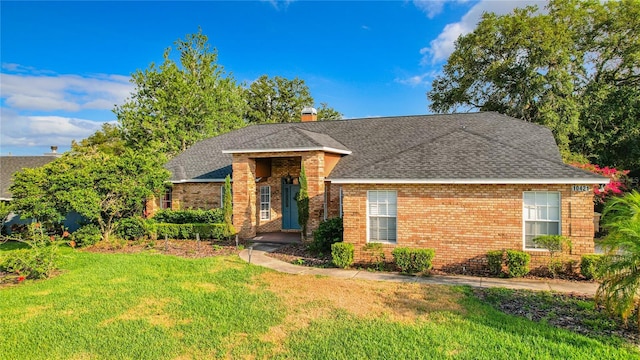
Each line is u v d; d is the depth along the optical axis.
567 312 8.51
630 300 7.25
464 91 36.81
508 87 33.28
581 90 31.22
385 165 14.13
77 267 13.73
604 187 17.19
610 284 7.64
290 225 22.03
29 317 8.76
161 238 19.92
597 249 15.16
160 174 19.59
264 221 21.64
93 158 19.27
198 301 9.62
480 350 6.67
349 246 13.41
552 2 32.31
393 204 13.66
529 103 30.41
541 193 12.03
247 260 14.62
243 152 18.84
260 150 18.42
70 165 18.25
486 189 12.45
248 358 6.60
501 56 33.53
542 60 28.92
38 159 30.97
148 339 7.42
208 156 24.66
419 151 14.73
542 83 28.70
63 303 9.65
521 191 12.11
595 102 29.27
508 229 12.26
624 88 28.61
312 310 8.88
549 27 29.23
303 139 18.02
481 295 9.97
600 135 28.23
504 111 34.38
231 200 20.27
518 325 7.74
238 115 46.38
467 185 12.63
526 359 6.32
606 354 6.43
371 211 13.91
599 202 19.12
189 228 19.64
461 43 35.75
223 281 11.50
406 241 13.33
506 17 31.86
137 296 10.12
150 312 8.93
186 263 13.97
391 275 12.31
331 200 18.11
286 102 63.28
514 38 31.02
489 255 12.05
